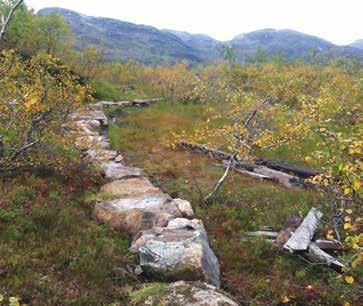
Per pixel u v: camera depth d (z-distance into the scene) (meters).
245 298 8.02
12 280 6.87
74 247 8.46
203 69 50.81
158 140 21.73
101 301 6.84
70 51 44.81
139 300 6.84
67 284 7.15
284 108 17.59
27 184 11.46
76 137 14.66
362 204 7.66
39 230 8.88
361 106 20.09
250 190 14.17
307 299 8.14
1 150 11.61
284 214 12.00
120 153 18.41
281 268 9.20
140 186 12.76
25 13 39.69
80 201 11.43
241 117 16.70
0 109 11.59
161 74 44.22
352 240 5.98
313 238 10.02
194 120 27.66
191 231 9.14
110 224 10.26
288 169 17.52
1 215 9.03
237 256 9.55
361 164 6.16
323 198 11.92
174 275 7.75
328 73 45.75
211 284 7.78
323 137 9.36
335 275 8.59
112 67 63.12
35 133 12.47
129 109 32.25
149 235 9.17
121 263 8.34
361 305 7.75
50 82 12.37
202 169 16.69
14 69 12.28
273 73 31.98
